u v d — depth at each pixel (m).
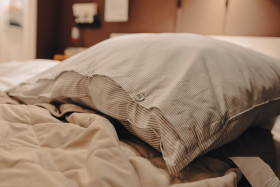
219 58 0.60
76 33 2.89
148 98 0.46
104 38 2.79
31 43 2.85
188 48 0.59
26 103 0.70
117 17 2.59
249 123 0.62
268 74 0.72
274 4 1.80
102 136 0.39
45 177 0.31
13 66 1.41
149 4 2.44
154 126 0.43
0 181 0.30
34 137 0.45
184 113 0.43
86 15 2.75
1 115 0.51
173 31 2.32
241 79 0.59
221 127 0.47
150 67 0.52
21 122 0.51
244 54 0.72
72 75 0.60
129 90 0.48
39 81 0.69
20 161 0.34
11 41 2.64
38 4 2.86
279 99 0.74
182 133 0.40
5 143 0.41
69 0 3.01
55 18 3.13
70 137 0.44
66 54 2.79
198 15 2.15
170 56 0.55
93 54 0.64
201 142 0.42
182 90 0.46
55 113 0.59
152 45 0.61
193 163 0.47
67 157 0.38
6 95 0.73
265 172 0.47
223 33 2.03
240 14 1.94
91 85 0.55
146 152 0.48
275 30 1.81
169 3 2.31
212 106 0.47
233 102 0.51
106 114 0.53
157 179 0.35
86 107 0.63
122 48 0.62
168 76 0.50
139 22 2.52
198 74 0.51
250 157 0.50
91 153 0.36
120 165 0.35
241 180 0.51
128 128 0.51
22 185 0.29
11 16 2.55
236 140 0.66
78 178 0.33
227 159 0.53
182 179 0.41
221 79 0.53
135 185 0.33
